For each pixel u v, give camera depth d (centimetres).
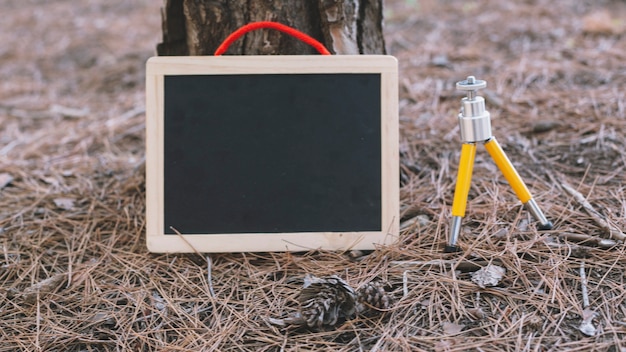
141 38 466
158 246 183
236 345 152
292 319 155
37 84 392
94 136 295
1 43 474
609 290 161
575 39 368
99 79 391
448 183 220
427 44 391
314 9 202
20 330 163
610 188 209
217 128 185
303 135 184
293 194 183
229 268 182
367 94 184
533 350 143
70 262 188
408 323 155
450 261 174
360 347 149
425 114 280
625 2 440
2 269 188
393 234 183
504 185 214
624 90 284
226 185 184
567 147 240
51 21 525
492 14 438
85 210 221
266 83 185
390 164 183
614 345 143
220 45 203
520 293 162
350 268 176
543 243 179
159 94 185
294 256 184
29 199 232
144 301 170
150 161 184
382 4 212
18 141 300
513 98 289
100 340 157
